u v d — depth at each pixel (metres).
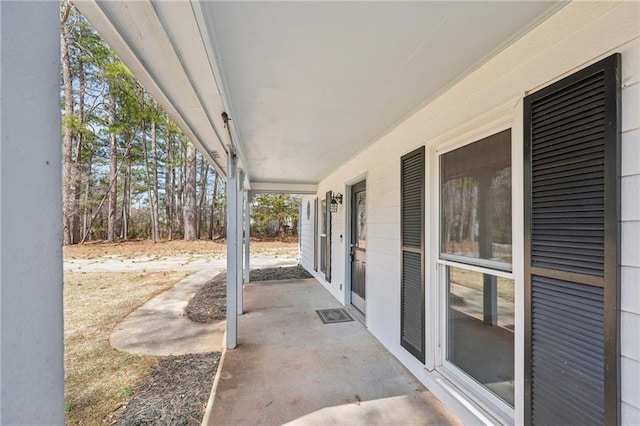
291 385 2.48
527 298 1.54
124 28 1.26
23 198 0.50
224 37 1.56
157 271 8.76
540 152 1.49
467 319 2.18
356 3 1.30
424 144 2.56
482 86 1.91
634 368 1.11
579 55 1.31
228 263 3.26
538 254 1.49
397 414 2.10
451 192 2.31
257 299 5.43
